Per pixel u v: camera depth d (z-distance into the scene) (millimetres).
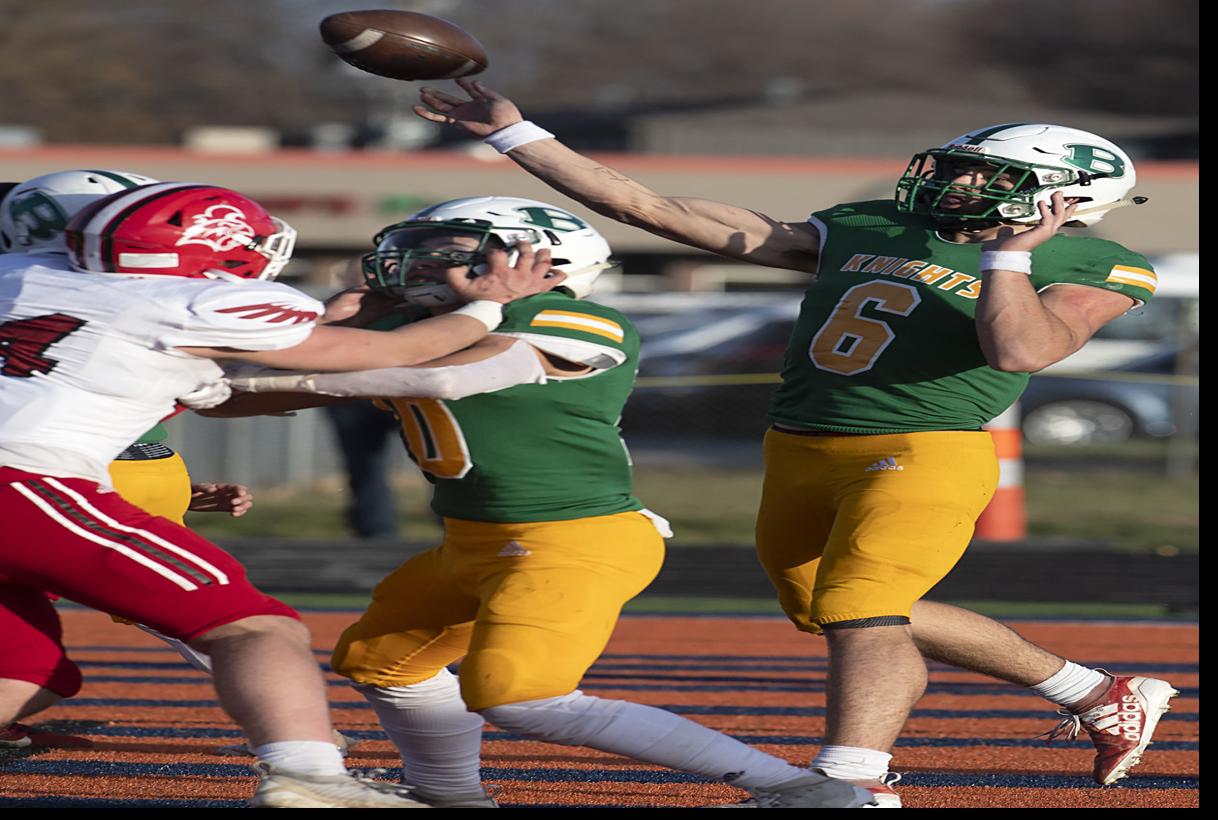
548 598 12867
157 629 12328
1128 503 49406
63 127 166500
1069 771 17500
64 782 16109
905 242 15578
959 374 14852
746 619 29719
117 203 12664
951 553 14477
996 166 15305
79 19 170500
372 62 14945
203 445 47531
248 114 179375
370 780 13250
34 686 13469
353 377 12734
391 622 14156
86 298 12391
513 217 13836
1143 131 145000
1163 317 65812
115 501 12562
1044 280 14977
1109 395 65688
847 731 13664
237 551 38219
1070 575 35531
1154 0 193625
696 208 16266
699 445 63375
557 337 13219
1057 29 199625
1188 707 21266
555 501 13195
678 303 57062
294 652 12164
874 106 148125
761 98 155375
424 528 43750
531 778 16781
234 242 12906
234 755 17469
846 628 13961
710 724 19797
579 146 146625
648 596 32844
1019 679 16203
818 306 15570
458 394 12641
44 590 12602
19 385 12352
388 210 83250
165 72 177375
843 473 14969
